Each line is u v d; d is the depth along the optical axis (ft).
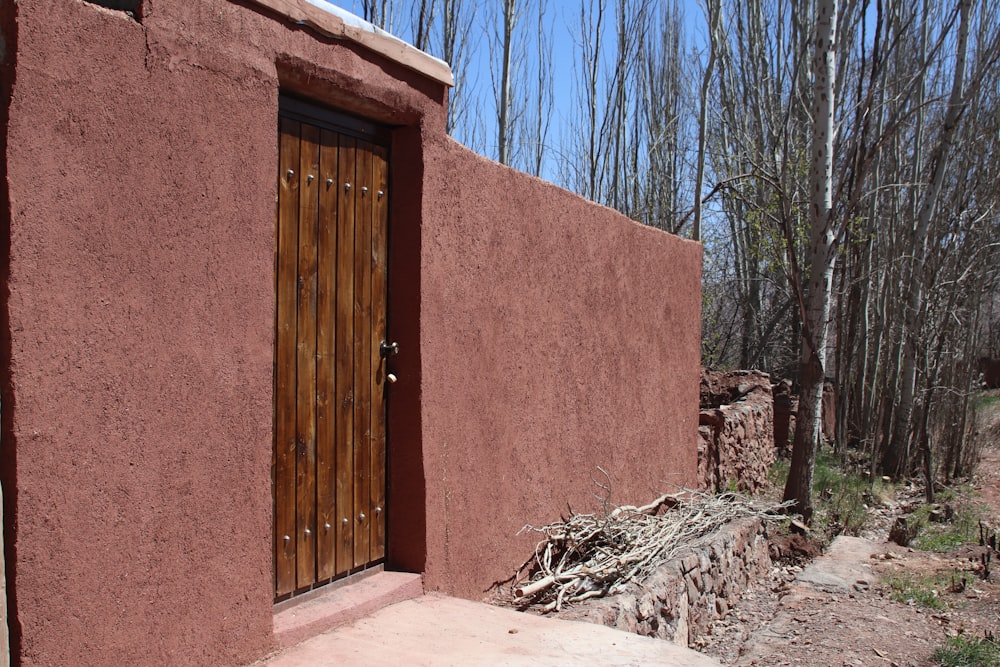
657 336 27.02
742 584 25.99
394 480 15.34
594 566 19.27
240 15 11.36
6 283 8.55
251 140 11.49
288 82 12.55
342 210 14.08
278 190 12.70
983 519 39.52
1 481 8.55
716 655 20.94
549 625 13.93
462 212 16.52
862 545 32.09
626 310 24.63
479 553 17.15
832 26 33.01
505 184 18.17
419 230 15.20
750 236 67.97
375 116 14.62
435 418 15.61
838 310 53.47
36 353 8.79
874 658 20.48
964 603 25.43
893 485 47.47
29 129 8.73
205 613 10.78
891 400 52.65
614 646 13.16
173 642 10.34
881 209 58.23
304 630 12.41
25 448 8.67
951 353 50.93
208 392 10.83
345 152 14.21
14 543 8.59
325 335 13.66
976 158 58.08
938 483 48.42
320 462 13.55
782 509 33.71
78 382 9.22
